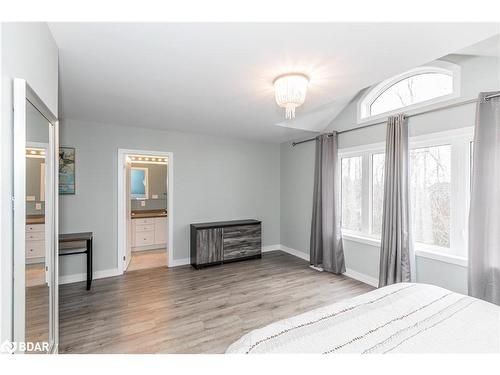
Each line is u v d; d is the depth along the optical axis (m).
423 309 1.42
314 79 2.08
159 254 4.94
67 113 3.11
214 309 2.67
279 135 4.43
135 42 1.54
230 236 4.29
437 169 2.71
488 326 1.25
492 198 2.08
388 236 2.96
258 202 5.05
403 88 3.11
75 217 3.44
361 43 1.54
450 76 2.63
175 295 3.02
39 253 1.34
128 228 4.23
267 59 1.75
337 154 3.77
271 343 1.14
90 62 1.80
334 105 3.62
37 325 1.32
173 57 1.73
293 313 2.59
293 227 4.92
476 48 2.05
